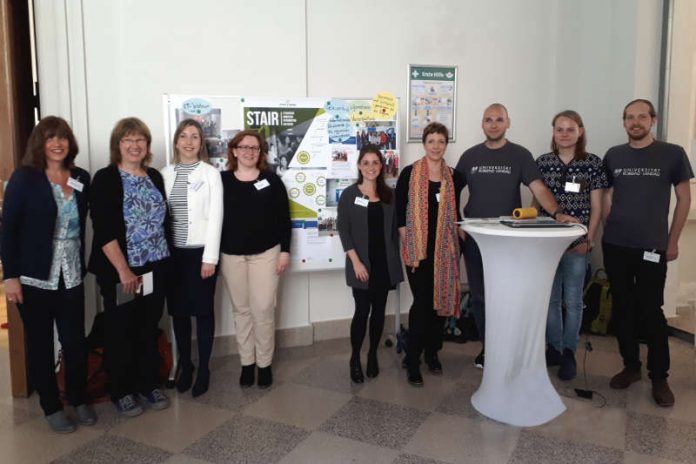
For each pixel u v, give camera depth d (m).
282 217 3.11
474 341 3.92
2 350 3.83
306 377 3.27
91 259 2.68
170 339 3.53
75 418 2.75
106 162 3.32
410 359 3.14
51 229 2.49
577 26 4.26
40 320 2.53
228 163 3.11
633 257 2.97
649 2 3.85
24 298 2.50
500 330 2.64
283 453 2.40
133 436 2.56
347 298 4.02
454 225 3.09
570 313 3.16
